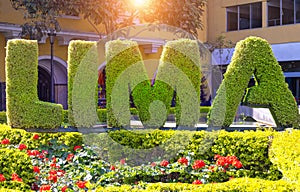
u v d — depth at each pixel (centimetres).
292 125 870
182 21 1625
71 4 1507
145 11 1631
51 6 1505
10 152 635
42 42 1647
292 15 2120
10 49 909
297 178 511
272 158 669
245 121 1324
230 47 2153
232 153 748
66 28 1736
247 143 741
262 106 877
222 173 673
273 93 872
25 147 767
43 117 899
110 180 638
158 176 673
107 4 1548
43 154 748
